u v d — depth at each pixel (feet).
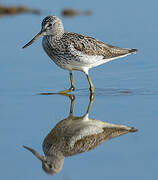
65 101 49.14
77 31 73.51
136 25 77.51
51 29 49.14
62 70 59.47
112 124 42.65
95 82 55.26
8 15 86.63
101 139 39.88
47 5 92.73
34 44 68.95
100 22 79.82
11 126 41.81
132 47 66.54
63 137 40.78
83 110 46.52
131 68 60.03
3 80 55.11
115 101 48.32
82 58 48.91
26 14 86.63
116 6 90.38
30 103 48.24
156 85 52.95
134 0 93.50
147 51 65.46
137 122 42.24
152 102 47.47
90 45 49.39
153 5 89.25
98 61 50.85
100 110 46.09
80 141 39.96
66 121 43.91
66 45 48.49
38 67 60.13
